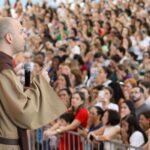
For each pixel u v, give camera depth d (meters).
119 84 11.45
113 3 26.27
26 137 4.57
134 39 19.30
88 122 9.23
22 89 4.48
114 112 8.77
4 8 26.73
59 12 25.44
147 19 23.11
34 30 23.23
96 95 11.16
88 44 18.36
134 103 10.16
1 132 4.45
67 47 18.77
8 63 4.50
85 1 26.86
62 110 4.61
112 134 8.55
